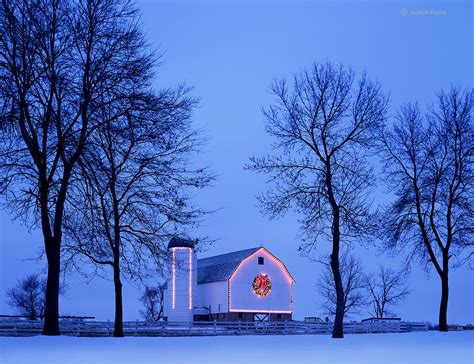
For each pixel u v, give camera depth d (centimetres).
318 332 5634
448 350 2439
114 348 2600
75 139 3453
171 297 7706
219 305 7956
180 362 1812
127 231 3953
